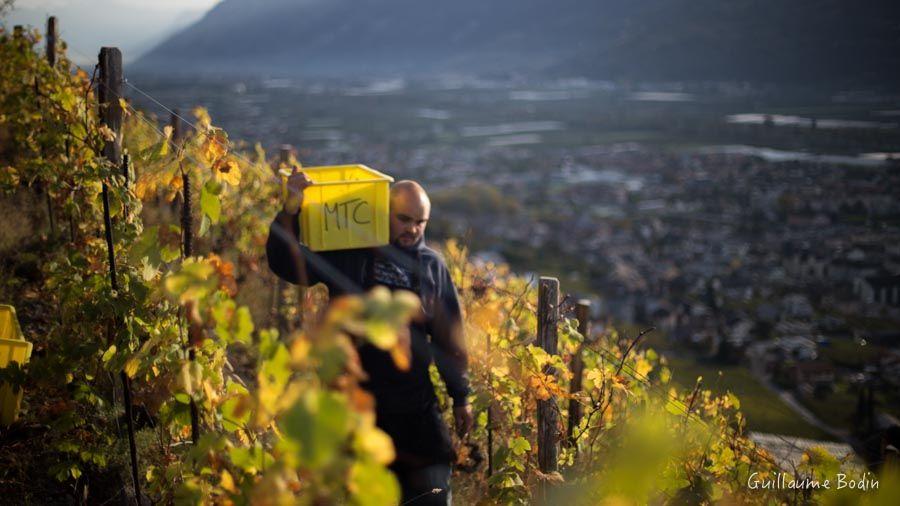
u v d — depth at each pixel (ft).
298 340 4.65
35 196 21.56
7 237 18.54
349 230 10.00
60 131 13.53
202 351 9.70
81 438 11.70
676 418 13.26
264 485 5.53
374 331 4.08
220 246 20.81
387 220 10.10
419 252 10.27
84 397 11.60
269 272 23.17
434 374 14.48
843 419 99.30
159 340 9.98
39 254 18.84
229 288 7.94
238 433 9.19
